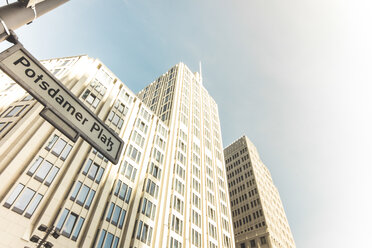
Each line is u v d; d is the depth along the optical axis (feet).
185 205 153.17
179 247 128.57
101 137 15.61
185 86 258.98
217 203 188.14
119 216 105.70
